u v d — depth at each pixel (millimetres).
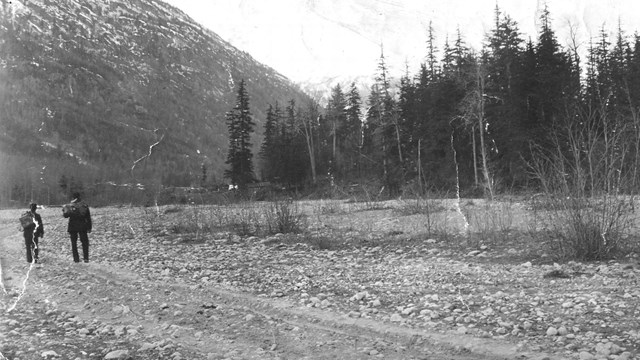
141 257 15391
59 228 29000
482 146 38688
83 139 117250
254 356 6289
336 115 78688
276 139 72750
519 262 11680
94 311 8797
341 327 7367
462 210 21109
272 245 17141
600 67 52625
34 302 9469
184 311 8531
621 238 11992
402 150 55219
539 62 43781
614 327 6582
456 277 10500
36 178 58031
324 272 11852
